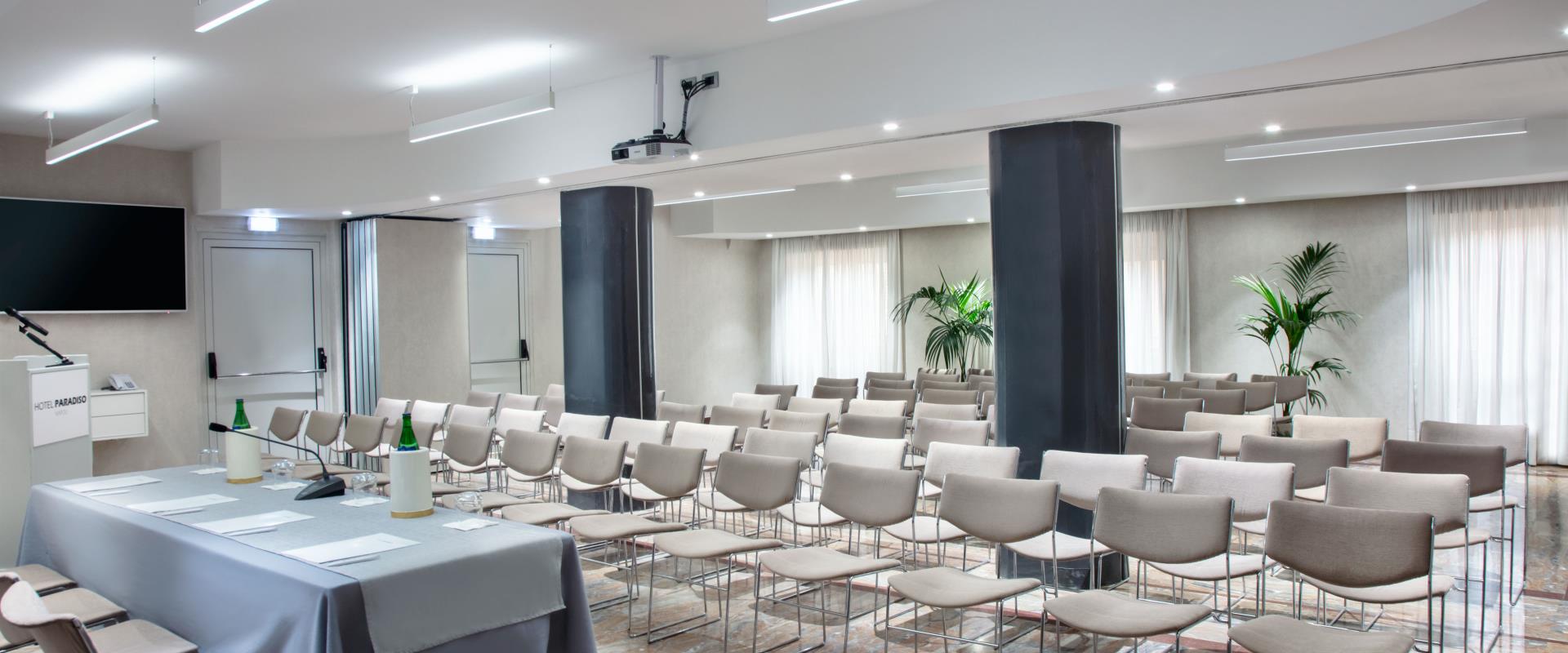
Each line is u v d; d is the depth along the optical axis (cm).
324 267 1144
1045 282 605
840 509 502
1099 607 388
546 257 1332
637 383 885
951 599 399
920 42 603
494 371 1271
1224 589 566
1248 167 1016
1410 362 1038
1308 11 466
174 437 1029
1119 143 621
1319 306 1085
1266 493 468
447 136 909
